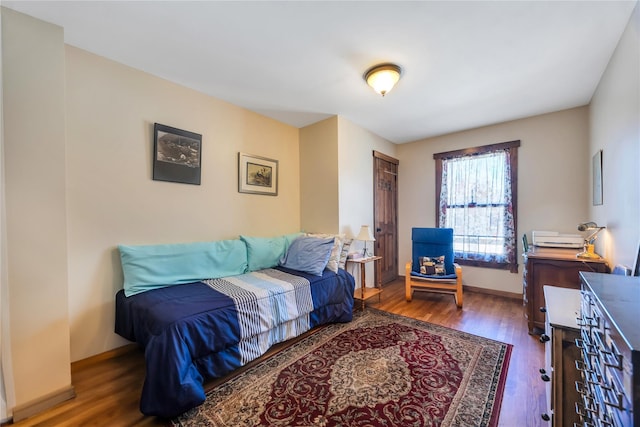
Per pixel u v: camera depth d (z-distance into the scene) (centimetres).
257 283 236
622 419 61
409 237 452
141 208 229
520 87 260
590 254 244
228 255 267
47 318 159
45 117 162
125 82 220
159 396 145
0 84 147
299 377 183
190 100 260
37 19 161
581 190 310
